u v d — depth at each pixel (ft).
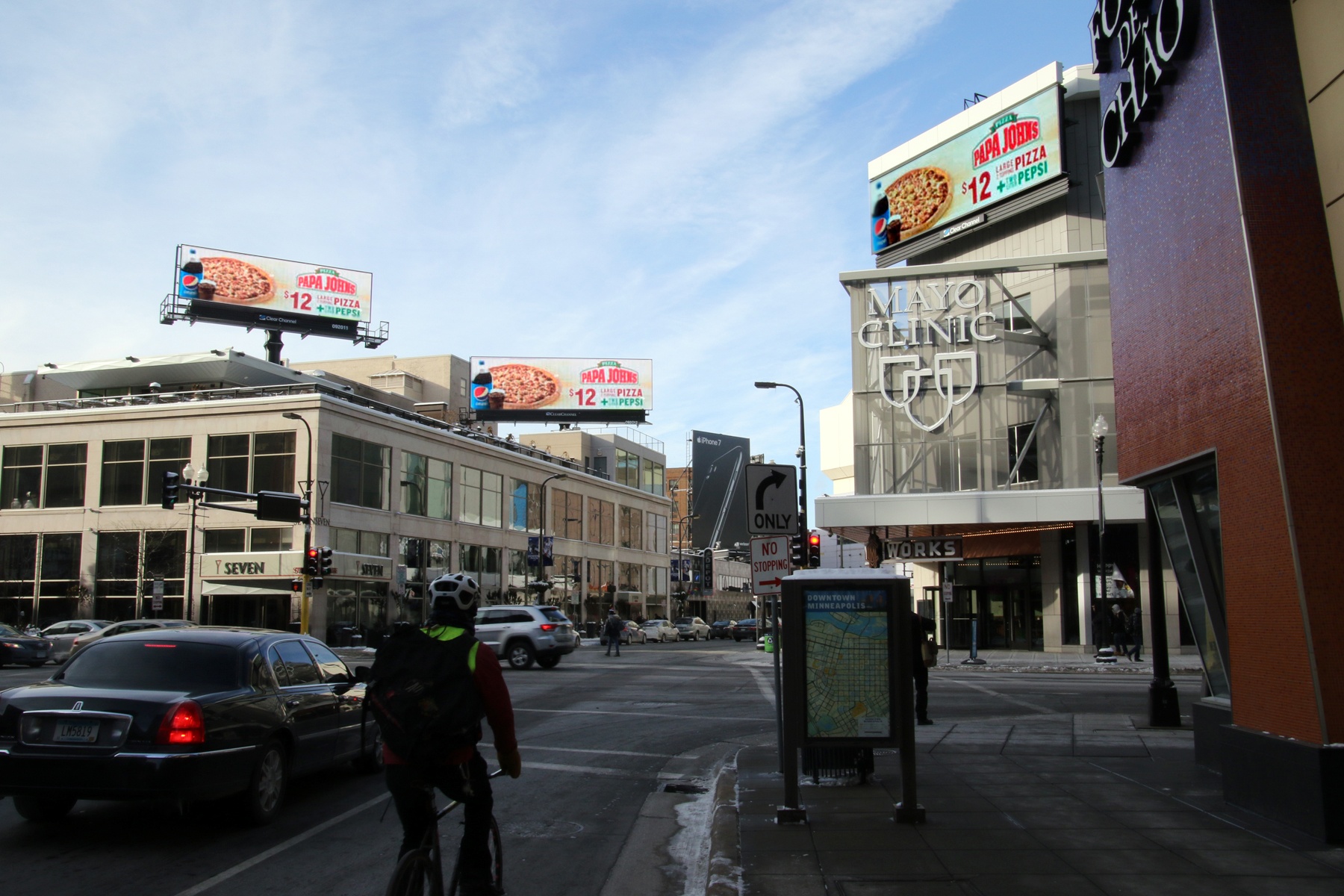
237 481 153.69
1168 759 36.55
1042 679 82.12
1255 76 26.68
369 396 201.26
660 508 297.94
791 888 20.30
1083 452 119.85
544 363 258.78
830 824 26.14
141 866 23.43
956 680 81.35
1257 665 26.48
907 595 26.71
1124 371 36.45
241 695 27.37
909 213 150.61
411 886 14.52
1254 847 23.21
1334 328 25.02
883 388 129.70
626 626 204.74
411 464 176.04
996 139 138.72
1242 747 27.09
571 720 55.01
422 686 15.03
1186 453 30.50
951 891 19.95
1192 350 29.84
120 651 28.12
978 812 27.48
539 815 30.12
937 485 126.31
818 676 26.43
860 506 121.90
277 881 22.30
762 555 36.19
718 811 27.81
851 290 132.98
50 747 24.75
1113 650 107.55
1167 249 31.86
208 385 176.96
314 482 149.89
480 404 254.27
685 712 59.16
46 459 163.73
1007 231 139.54
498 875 16.84
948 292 129.08
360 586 159.53
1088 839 24.21
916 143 150.71
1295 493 24.40
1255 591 26.35
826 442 204.33
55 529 160.66
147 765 24.44
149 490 157.99
